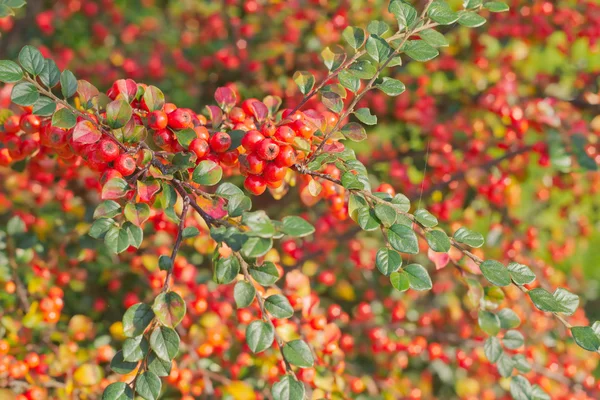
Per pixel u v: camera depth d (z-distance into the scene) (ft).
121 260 2.17
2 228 2.16
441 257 1.57
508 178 2.37
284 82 2.56
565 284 2.79
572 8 2.67
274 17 2.80
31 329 1.94
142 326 1.34
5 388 1.86
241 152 1.51
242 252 1.31
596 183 2.84
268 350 1.90
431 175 2.54
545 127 2.40
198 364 1.93
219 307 1.98
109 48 3.51
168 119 1.46
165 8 3.75
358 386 1.99
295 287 1.84
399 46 1.47
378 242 2.61
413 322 2.49
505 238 2.61
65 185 2.11
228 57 2.77
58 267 2.15
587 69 2.87
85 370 1.84
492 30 2.66
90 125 1.41
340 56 1.54
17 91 1.40
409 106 2.68
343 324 2.30
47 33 3.29
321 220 2.41
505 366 1.57
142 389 1.34
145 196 1.37
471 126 2.56
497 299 1.59
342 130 1.50
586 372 2.39
